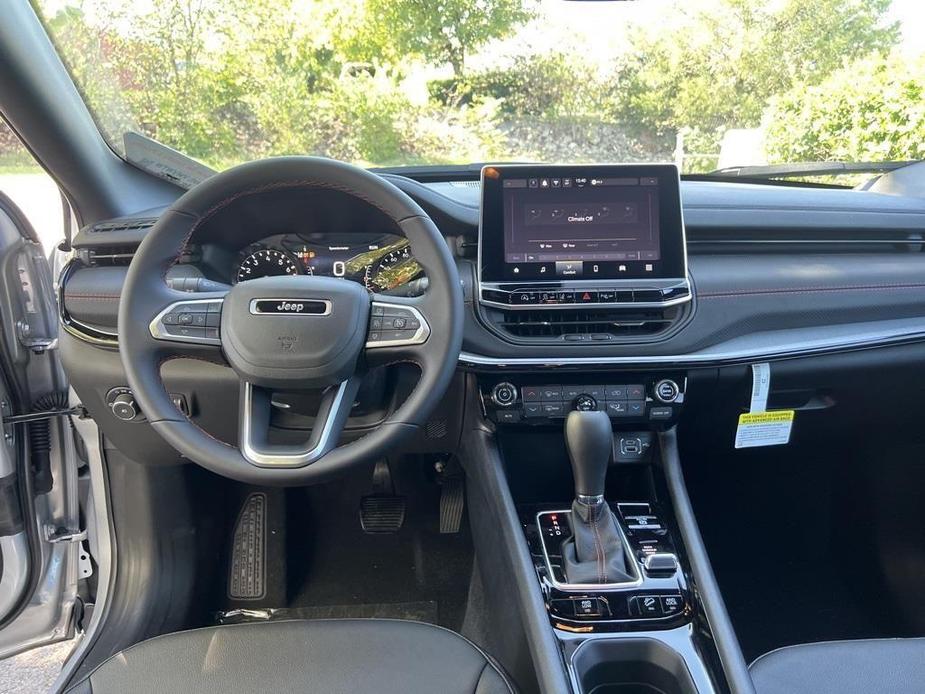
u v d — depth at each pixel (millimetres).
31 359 1523
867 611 1848
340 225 1488
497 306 1440
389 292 1420
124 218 1540
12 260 1422
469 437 1562
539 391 1481
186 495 1795
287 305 1134
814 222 1553
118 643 1562
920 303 1550
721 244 1560
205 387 1447
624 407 1483
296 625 1216
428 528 2080
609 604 1310
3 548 1522
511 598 1414
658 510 1482
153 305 1155
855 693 1113
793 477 1940
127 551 1720
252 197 1389
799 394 1587
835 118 2061
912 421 1664
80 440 1656
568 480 1597
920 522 1761
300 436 1371
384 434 1132
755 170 1854
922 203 1662
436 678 1120
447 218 1478
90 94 1509
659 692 1271
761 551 2025
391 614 1892
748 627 1808
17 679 1807
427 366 1155
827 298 1517
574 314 1458
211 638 1188
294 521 2088
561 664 1233
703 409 1561
